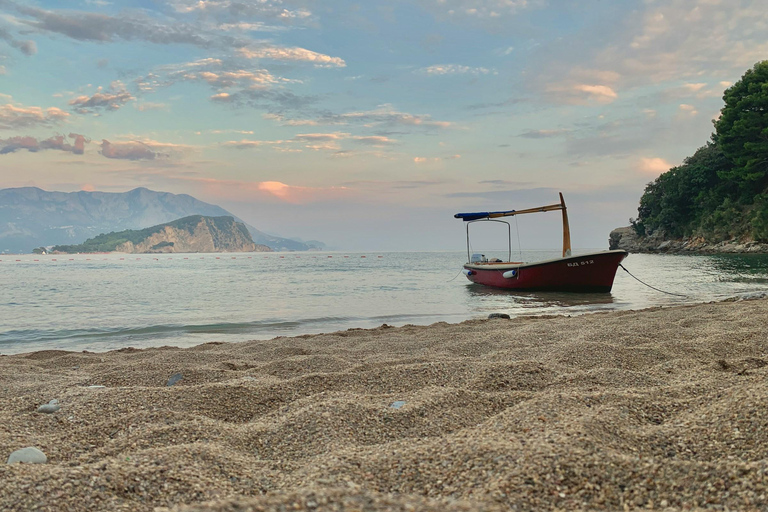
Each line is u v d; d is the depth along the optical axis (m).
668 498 2.72
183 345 13.77
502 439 3.55
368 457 3.48
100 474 3.21
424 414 4.78
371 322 17.70
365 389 6.23
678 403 4.58
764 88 85.44
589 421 3.87
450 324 14.84
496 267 29.17
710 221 98.06
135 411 5.22
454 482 3.02
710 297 23.02
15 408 5.53
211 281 41.78
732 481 2.76
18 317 19.50
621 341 8.84
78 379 7.38
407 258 130.75
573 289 26.33
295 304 23.38
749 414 3.72
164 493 3.09
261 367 7.96
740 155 92.12
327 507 2.42
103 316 19.67
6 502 2.88
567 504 2.68
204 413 5.36
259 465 3.69
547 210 26.92
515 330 11.12
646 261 69.12
